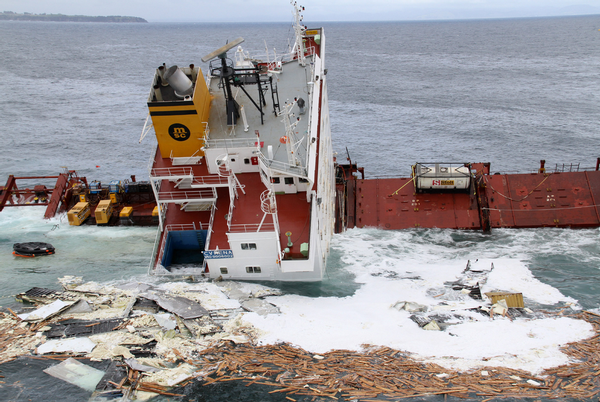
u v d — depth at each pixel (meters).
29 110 132.75
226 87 44.31
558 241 49.72
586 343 32.00
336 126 110.25
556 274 43.12
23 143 101.56
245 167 44.50
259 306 36.75
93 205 58.56
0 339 33.00
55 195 59.12
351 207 56.72
